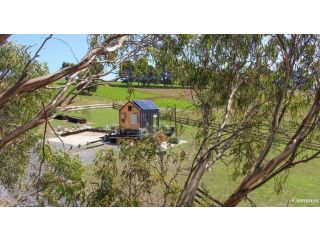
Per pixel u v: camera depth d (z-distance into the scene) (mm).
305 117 4383
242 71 5281
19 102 5559
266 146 4473
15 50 5086
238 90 5316
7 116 5578
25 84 2967
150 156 4883
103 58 4531
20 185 5723
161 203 4824
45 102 5699
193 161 4691
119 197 4703
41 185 5031
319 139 4766
